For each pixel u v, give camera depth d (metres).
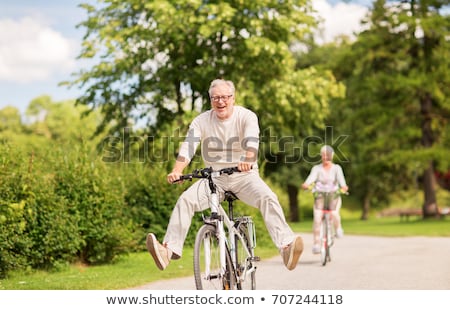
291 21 37.81
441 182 91.12
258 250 26.72
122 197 22.28
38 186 18.64
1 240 16.86
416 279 16.42
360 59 65.75
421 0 63.78
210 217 10.84
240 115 11.36
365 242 33.00
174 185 26.44
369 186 85.56
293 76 39.47
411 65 65.75
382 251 26.06
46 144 23.17
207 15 36.75
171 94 39.56
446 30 62.34
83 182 20.36
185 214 11.17
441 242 32.38
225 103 11.22
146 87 38.44
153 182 26.33
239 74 38.66
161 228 25.88
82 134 22.72
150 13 38.16
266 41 36.88
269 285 15.64
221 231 10.79
